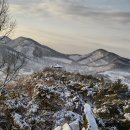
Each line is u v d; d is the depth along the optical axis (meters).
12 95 18.41
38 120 16.22
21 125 15.17
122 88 21.91
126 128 14.65
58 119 16.73
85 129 9.88
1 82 17.34
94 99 20.08
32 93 19.92
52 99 18.62
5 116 15.46
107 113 16.27
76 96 19.62
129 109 16.84
